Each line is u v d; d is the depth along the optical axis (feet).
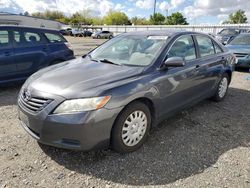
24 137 12.07
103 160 10.30
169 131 13.14
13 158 10.32
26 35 21.21
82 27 198.59
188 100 14.02
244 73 29.60
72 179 9.14
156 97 11.42
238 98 19.30
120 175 9.41
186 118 14.92
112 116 9.72
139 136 11.13
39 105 9.67
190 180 9.23
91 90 9.53
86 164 10.02
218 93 17.57
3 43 19.71
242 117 15.42
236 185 9.00
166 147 11.48
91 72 11.12
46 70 12.16
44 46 22.21
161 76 11.66
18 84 21.79
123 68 11.62
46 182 8.95
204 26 113.80
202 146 11.69
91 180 9.11
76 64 12.63
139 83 10.67
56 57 23.00
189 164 10.21
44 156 10.50
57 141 9.49
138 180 9.17
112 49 14.07
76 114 9.18
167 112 12.54
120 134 10.26
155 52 12.44
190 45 14.42
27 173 9.41
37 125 9.66
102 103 9.41
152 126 12.05
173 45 13.07
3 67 19.62
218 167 10.06
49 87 9.91
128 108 10.30
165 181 9.16
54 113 9.34
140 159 10.45
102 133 9.64
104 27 183.32
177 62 11.58
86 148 9.48
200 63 14.56
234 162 10.44
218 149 11.46
